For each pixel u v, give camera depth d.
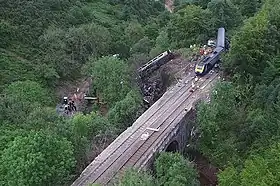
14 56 93.69
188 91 75.31
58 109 82.56
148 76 87.81
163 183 50.34
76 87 94.69
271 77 64.31
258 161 45.06
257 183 42.22
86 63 98.44
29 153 45.72
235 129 59.31
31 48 98.81
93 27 111.62
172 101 71.62
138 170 51.19
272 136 50.66
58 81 93.94
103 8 155.88
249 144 54.97
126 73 82.94
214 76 81.00
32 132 50.06
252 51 68.44
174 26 103.69
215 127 59.53
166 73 85.75
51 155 46.84
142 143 59.69
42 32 105.81
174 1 196.75
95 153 58.91
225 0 110.56
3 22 98.69
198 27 100.44
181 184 48.50
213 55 84.94
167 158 53.00
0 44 94.94
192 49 93.19
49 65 95.19
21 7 108.50
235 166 51.56
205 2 129.00
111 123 68.50
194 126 65.19
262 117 54.91
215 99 61.75
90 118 64.12
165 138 59.00
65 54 100.62
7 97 71.94
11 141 50.72
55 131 55.62
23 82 82.88
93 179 52.88
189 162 54.06
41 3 117.25
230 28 104.88
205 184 58.16
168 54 91.25
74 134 57.59
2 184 45.38
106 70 82.62
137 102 72.94
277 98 56.47
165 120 65.25
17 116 64.81
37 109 67.12
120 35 128.62
